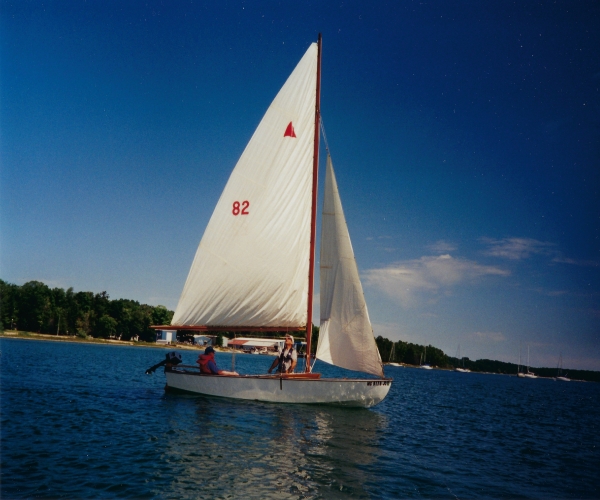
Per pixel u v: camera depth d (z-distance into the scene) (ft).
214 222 74.95
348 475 36.91
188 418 52.75
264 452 40.96
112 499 28.99
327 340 68.90
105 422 48.85
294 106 72.59
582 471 47.01
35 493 29.25
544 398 174.60
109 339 417.49
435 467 42.52
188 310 75.66
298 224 72.23
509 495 36.63
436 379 288.71
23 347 210.79
